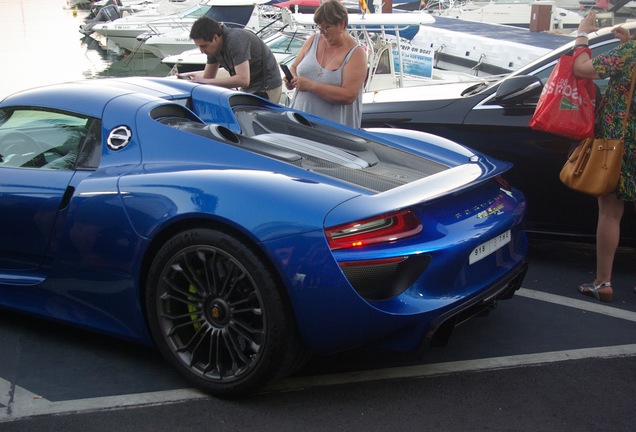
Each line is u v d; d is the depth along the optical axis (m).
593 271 4.55
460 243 2.83
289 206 2.70
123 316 3.11
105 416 2.82
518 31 12.45
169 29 18.52
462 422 2.78
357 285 2.66
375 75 10.52
